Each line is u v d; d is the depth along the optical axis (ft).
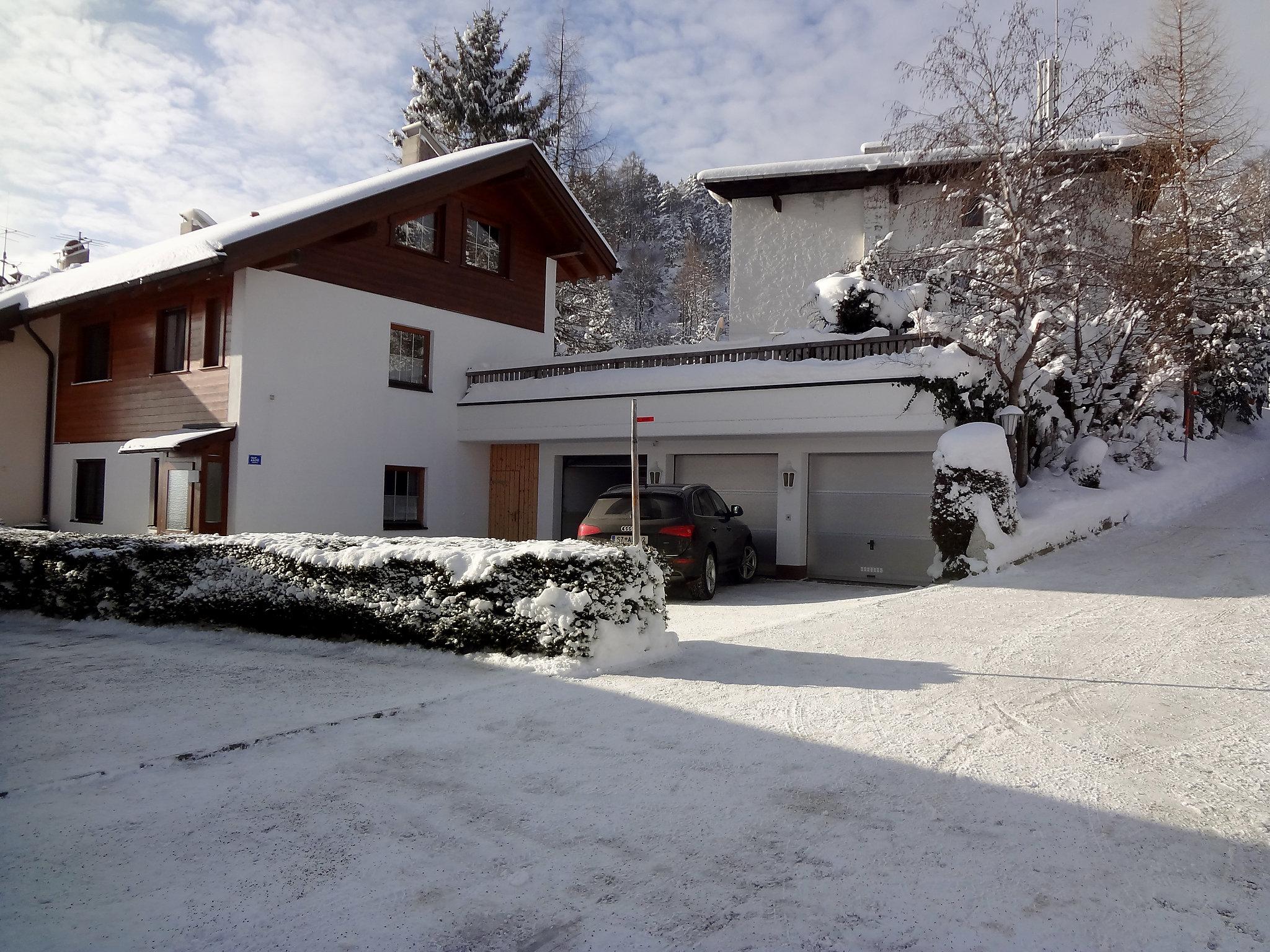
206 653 26.55
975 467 39.01
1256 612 28.04
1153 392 56.70
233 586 29.48
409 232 57.72
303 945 9.61
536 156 61.16
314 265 50.93
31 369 61.72
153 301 53.83
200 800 13.99
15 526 60.39
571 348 107.96
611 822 12.92
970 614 29.63
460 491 59.26
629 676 22.11
